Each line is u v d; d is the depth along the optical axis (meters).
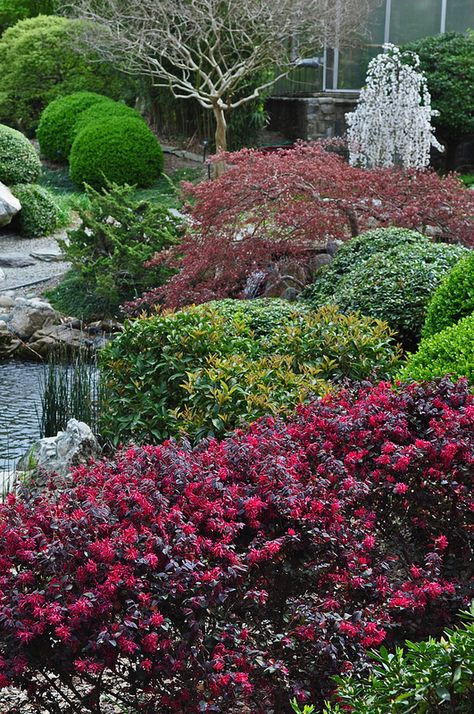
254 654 2.38
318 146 9.08
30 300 10.06
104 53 16.69
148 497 2.55
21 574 2.33
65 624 2.29
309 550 2.65
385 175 8.55
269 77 17.73
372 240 7.60
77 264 10.64
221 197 8.05
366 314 6.44
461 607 2.76
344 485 2.77
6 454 6.26
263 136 19.55
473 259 5.02
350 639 2.44
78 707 2.58
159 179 17.17
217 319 5.39
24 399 7.89
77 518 2.45
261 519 2.65
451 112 16.50
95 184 16.58
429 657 1.96
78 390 6.33
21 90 20.12
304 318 5.64
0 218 13.61
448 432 3.00
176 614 2.39
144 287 10.51
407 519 3.05
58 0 19.31
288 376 4.74
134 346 5.33
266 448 2.94
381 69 13.45
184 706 2.35
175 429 4.95
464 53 16.59
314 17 15.32
